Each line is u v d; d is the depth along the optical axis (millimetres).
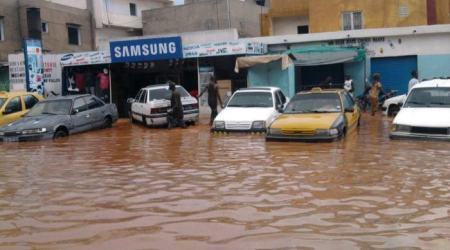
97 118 19516
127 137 16953
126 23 45500
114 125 21641
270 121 15883
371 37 25328
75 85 28625
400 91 25188
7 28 34875
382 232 5840
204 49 24844
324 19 29891
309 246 5434
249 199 7566
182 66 26969
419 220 6285
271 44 26594
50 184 9250
